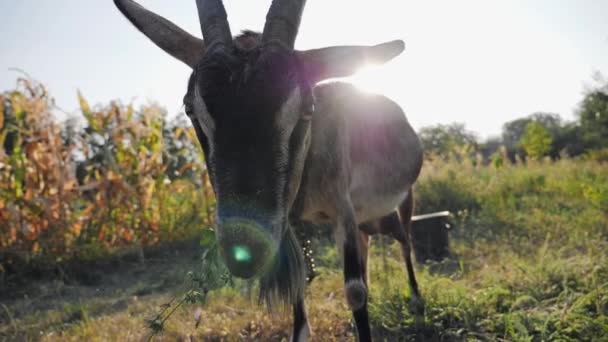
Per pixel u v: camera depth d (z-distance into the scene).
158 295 1.21
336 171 0.67
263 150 0.46
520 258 1.23
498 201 2.11
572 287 0.95
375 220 0.96
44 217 1.50
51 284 1.37
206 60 0.50
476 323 0.85
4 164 1.49
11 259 1.44
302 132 0.52
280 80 0.48
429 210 2.12
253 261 0.45
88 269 1.48
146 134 1.75
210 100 0.47
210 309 0.97
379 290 1.00
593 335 0.75
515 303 0.89
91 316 1.07
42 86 1.56
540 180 2.48
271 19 0.54
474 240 1.53
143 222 1.69
